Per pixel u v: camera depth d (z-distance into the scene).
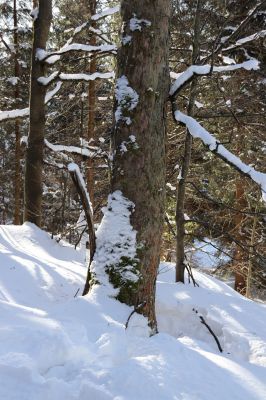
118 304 4.24
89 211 4.59
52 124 13.98
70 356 2.82
